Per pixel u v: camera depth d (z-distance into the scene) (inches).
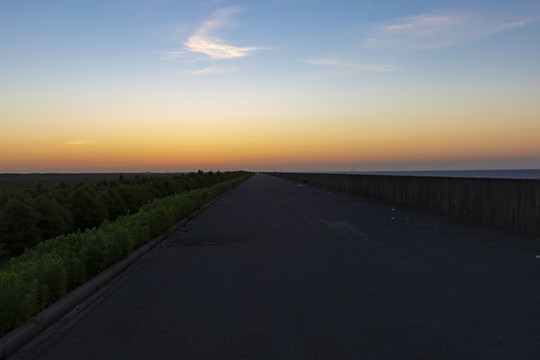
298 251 419.2
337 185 1676.9
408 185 870.4
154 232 509.0
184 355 183.9
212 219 728.3
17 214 438.9
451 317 224.5
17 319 209.0
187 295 277.0
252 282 305.3
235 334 206.4
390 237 495.5
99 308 255.3
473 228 562.9
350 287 285.9
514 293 265.9
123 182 1003.9
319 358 177.8
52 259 279.3
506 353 180.1
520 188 502.9
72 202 569.6
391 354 180.5
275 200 1154.0
